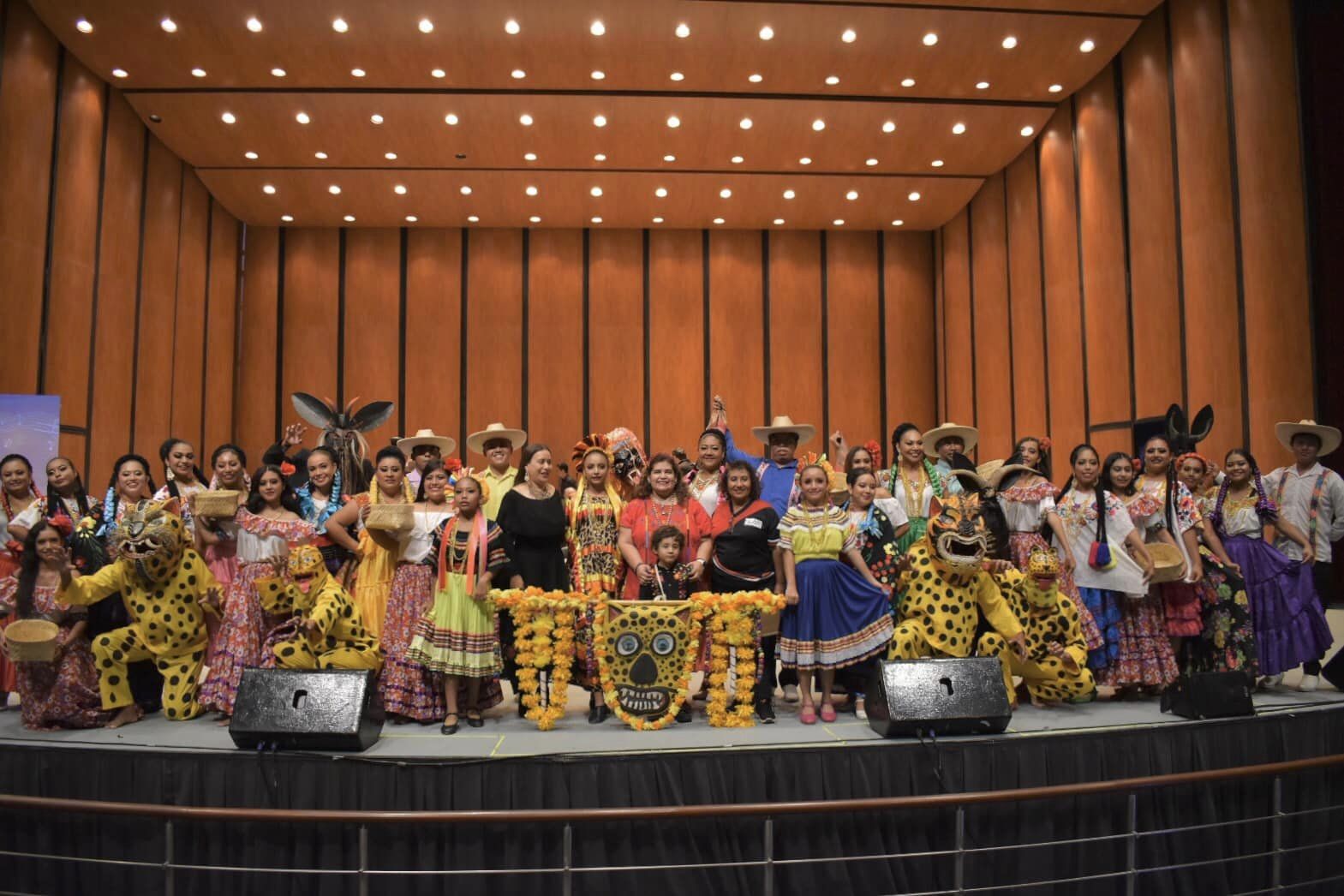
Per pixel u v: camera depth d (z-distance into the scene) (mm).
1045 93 11289
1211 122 9297
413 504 4918
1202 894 4297
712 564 4836
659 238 15648
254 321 15141
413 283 15328
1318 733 4613
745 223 15297
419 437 7207
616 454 5645
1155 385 10141
